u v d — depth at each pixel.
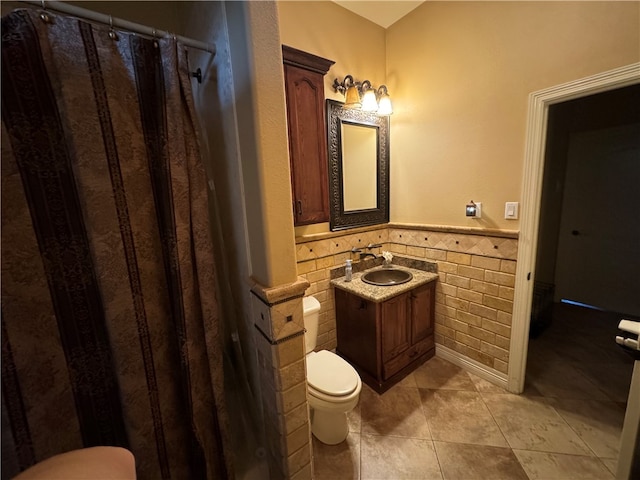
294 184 1.67
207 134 1.35
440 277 2.13
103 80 0.87
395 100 2.27
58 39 0.79
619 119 2.57
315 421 1.57
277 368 1.05
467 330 2.02
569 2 1.34
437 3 1.88
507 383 1.83
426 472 1.34
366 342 1.90
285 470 1.13
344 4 1.97
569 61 1.37
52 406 0.89
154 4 1.39
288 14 1.74
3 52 0.74
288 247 1.04
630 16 1.19
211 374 1.12
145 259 1.01
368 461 1.41
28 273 0.83
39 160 0.81
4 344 0.80
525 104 1.55
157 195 1.02
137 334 0.99
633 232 2.65
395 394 1.85
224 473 1.18
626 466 0.85
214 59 1.13
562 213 3.04
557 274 3.17
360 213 2.24
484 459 1.38
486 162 1.76
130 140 0.94
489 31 1.65
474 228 1.86
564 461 1.34
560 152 2.96
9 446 0.83
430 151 2.06
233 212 1.23
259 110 0.90
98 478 0.54
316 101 1.71
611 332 2.47
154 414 1.06
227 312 1.53
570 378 1.90
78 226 0.89
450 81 1.88
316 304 1.76
